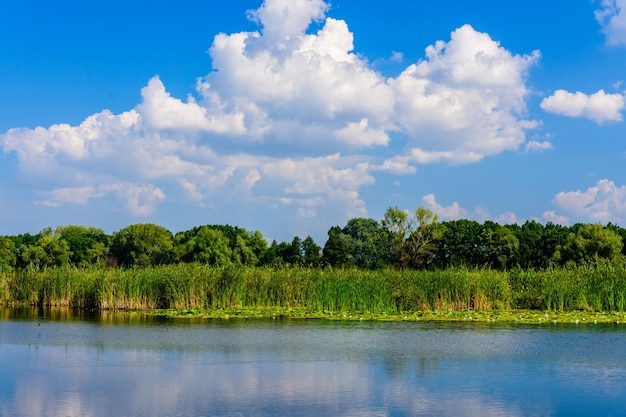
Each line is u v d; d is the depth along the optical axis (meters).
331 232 119.75
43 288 43.81
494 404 17.12
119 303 41.09
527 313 37.03
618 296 38.50
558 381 19.61
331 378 20.02
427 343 26.73
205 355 23.88
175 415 16.03
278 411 16.38
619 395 18.02
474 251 101.06
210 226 131.38
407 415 16.08
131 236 108.00
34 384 19.17
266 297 41.03
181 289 40.72
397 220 90.50
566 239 99.00
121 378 19.97
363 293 38.78
